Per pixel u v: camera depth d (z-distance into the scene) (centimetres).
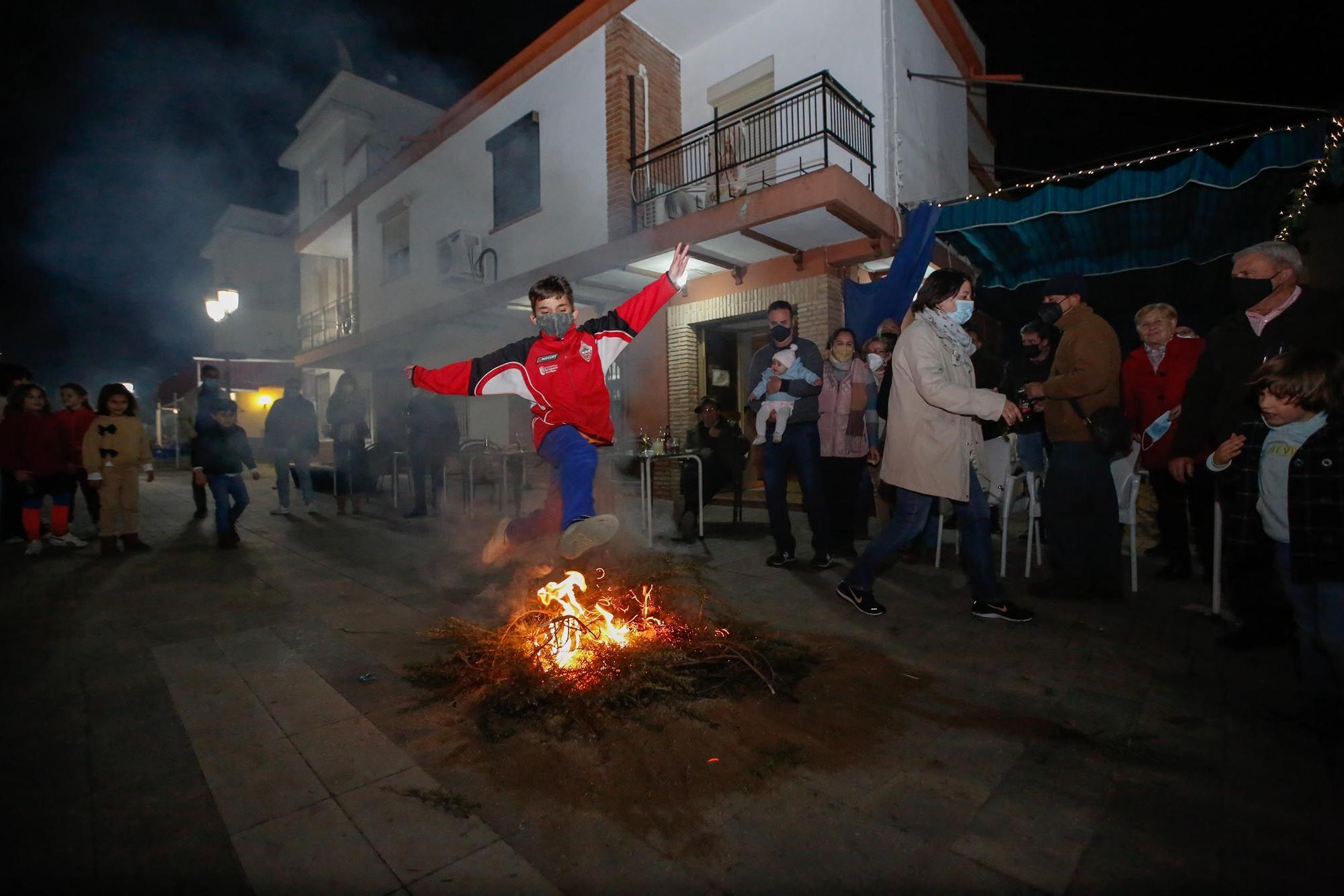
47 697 285
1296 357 258
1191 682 286
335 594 452
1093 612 385
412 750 236
